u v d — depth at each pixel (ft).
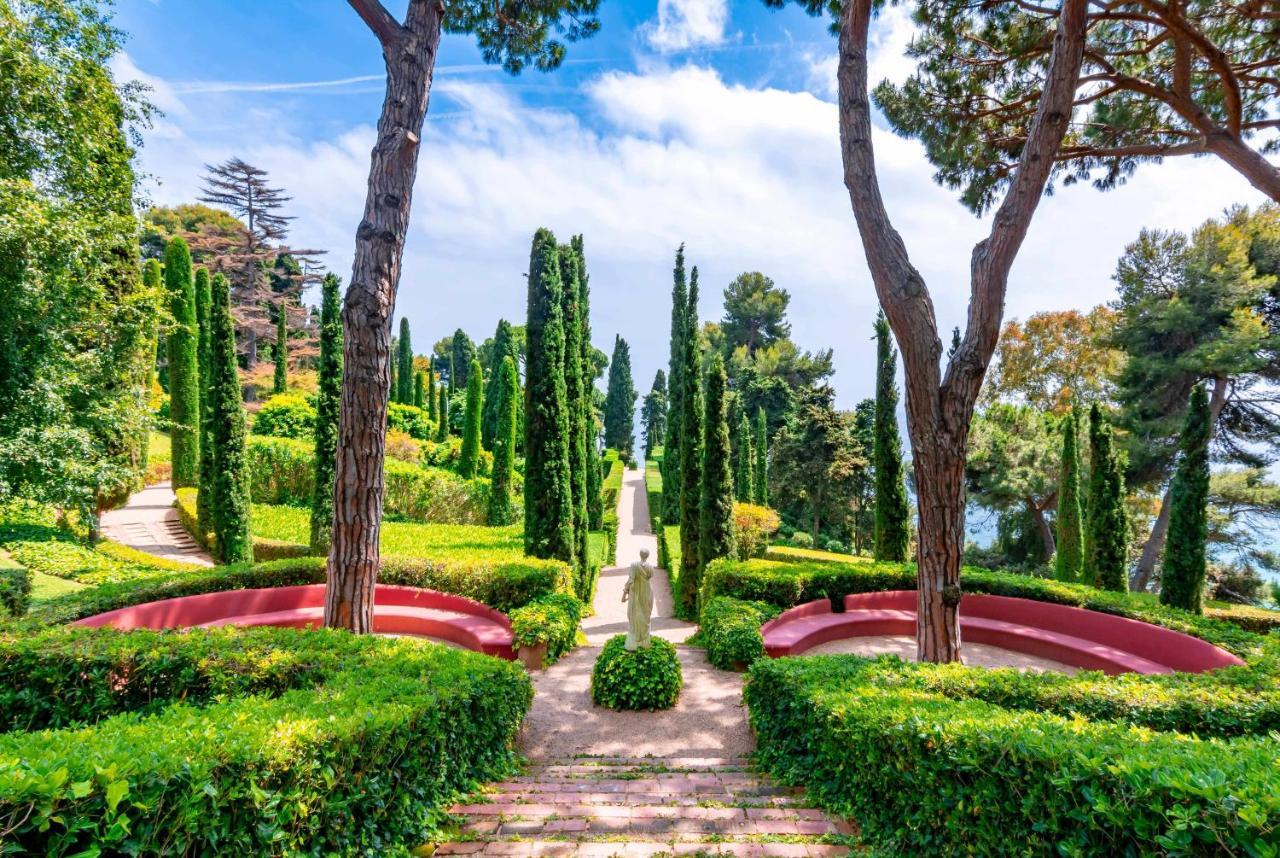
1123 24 29.89
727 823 13.35
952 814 10.91
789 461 93.76
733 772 18.03
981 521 79.46
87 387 34.09
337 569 21.07
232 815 8.82
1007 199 22.08
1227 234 58.75
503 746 18.17
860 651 31.37
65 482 31.94
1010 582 35.63
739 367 132.87
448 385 167.73
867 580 36.96
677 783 16.61
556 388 39.22
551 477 39.04
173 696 15.58
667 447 83.51
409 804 12.41
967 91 30.91
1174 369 60.44
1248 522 63.87
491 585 33.12
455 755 14.98
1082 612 31.40
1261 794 7.44
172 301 64.08
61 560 40.47
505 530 57.11
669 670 24.47
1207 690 16.28
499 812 13.92
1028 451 67.15
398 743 11.98
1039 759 9.57
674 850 11.78
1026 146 22.07
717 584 36.52
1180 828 7.48
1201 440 35.45
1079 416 67.97
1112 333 67.87
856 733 13.48
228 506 44.65
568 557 39.65
